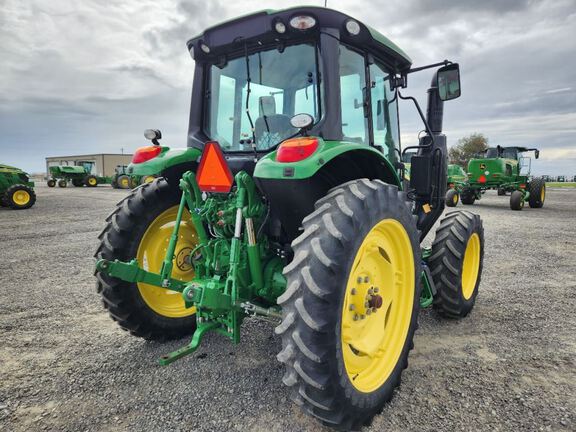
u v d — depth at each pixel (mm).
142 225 2934
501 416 2152
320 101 2447
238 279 2371
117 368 2695
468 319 3582
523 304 3961
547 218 10875
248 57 2742
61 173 30000
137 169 2812
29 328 3398
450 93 3316
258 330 3293
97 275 2840
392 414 2193
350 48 2713
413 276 2484
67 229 9000
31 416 2168
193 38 2885
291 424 2092
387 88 3301
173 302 3225
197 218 2650
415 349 2977
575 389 2414
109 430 2051
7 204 13883
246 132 2799
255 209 2410
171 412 2197
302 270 1865
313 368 1814
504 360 2789
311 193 2318
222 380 2527
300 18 2340
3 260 5945
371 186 2160
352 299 2141
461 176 16188
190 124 3064
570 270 5273
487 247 6789
